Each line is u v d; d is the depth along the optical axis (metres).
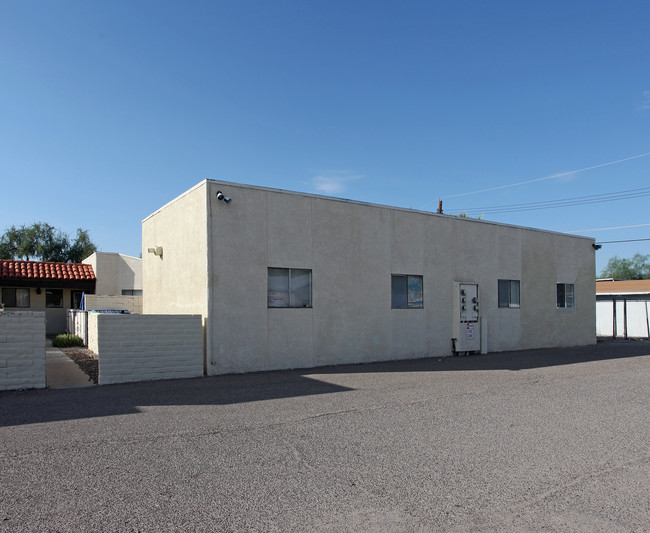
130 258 26.91
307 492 4.84
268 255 13.38
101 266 26.30
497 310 18.72
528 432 7.04
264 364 13.16
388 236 15.83
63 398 9.25
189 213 13.61
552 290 20.95
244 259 12.99
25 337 10.18
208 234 12.48
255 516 4.31
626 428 7.30
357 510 4.45
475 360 15.82
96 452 5.97
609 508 4.55
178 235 14.38
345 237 14.88
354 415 7.96
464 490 4.93
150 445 6.26
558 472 5.46
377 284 15.48
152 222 16.80
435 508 4.51
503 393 9.96
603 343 23.48
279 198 13.68
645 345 22.25
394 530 4.09
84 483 5.00
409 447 6.29
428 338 16.61
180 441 6.44
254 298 13.09
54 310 26.12
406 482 5.12
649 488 5.03
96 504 4.50
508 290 19.28
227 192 12.84
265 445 6.30
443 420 7.68
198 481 5.08
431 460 5.80
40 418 7.64
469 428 7.22
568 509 4.52
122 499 4.62
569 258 21.78
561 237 21.47
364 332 15.10
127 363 11.20
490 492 4.89
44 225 47.75
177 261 14.41
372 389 10.32
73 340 18.92
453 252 17.50
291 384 10.95
